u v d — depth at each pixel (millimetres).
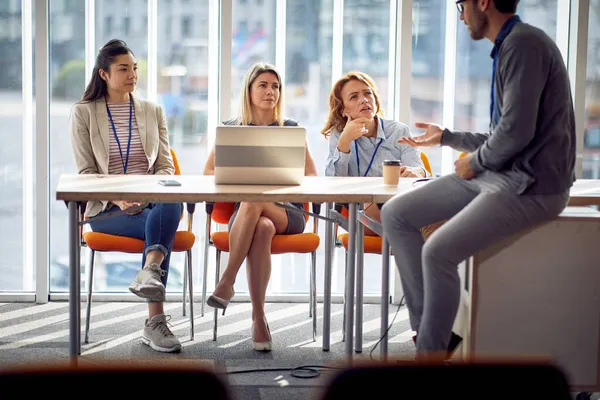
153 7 4727
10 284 4828
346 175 4113
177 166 4387
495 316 3145
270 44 4793
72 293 3264
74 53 4699
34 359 3715
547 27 4863
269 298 4914
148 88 4773
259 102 4199
